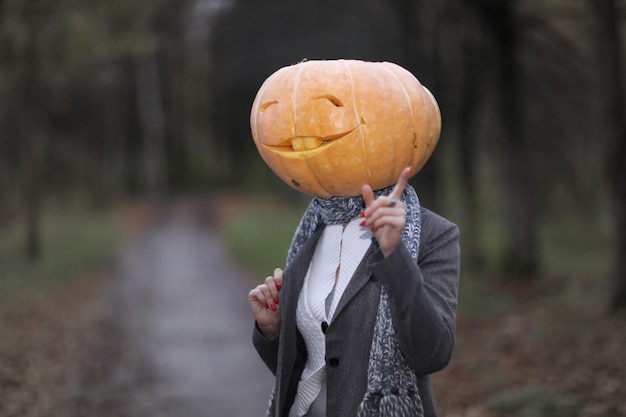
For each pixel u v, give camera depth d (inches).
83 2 759.7
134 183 2479.1
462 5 697.0
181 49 1339.8
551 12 680.4
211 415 327.3
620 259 466.9
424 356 103.3
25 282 745.0
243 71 854.5
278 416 115.7
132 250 1252.5
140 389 368.8
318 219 120.9
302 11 742.5
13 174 1221.1
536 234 787.4
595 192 885.8
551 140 842.8
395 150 113.3
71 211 1791.3
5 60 839.7
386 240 102.7
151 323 580.4
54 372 373.4
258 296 121.8
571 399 288.2
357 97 112.2
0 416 287.3
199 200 2315.5
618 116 465.4
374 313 110.1
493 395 318.3
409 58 714.8
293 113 113.0
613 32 462.9
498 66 747.4
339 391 109.3
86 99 1396.4
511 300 615.2
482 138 949.2
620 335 387.9
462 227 965.2
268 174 2480.3
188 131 2650.1
